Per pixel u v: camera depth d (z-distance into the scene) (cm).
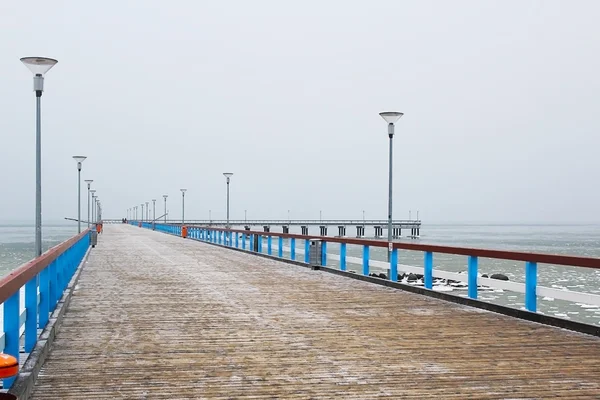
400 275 3253
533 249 7506
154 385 555
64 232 16212
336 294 1201
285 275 1590
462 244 8900
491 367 620
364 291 1249
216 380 573
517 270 4378
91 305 1045
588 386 550
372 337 774
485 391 536
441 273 1164
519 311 919
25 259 5738
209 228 3606
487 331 813
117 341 746
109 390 538
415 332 807
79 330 817
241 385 556
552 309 2378
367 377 584
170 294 1194
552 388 545
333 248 7888
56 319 802
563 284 3341
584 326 798
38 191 1176
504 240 11031
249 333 799
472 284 1059
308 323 874
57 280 960
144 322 879
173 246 3127
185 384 559
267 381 570
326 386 553
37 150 1185
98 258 2220
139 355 673
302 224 11150
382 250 6919
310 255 1773
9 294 475
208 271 1695
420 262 4859
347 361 648
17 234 16688
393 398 517
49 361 643
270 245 2331
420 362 642
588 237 13162
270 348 710
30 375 525
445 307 1031
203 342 742
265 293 1215
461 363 637
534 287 909
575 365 627
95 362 639
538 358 658
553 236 14050
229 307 1026
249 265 1912
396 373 598
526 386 551
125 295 1176
